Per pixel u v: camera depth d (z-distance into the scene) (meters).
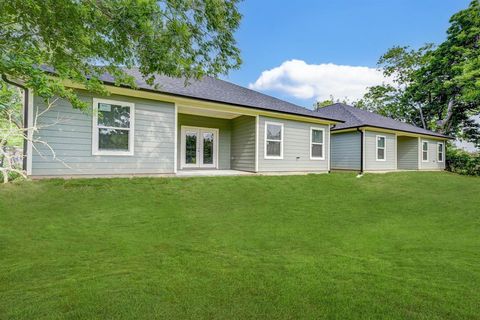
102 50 3.55
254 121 10.52
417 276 2.91
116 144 7.59
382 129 14.27
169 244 3.81
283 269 3.05
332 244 4.02
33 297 2.29
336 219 5.54
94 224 4.51
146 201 5.98
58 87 3.68
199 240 4.04
